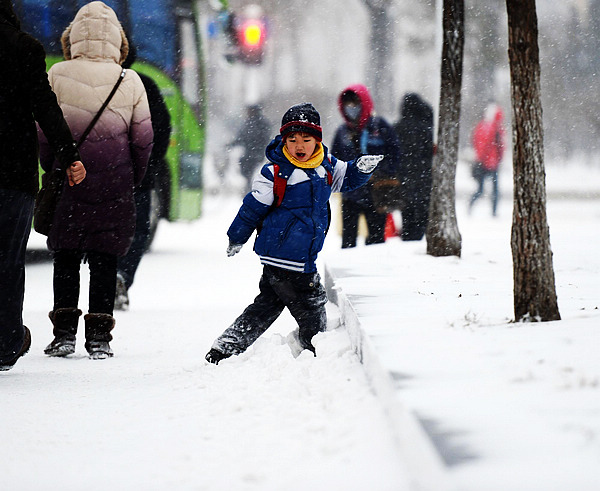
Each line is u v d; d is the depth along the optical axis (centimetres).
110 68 2314
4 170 1798
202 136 5431
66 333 2220
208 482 1096
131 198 2288
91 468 1191
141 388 1720
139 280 4234
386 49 12144
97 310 2220
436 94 4247
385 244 3731
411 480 998
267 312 1912
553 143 13550
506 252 3466
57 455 1258
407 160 4266
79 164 1912
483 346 1400
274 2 15125
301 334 1892
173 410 1489
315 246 1866
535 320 1659
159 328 2698
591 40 12988
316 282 1880
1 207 1797
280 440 1237
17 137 1822
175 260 5100
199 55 5459
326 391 1410
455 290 2206
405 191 4278
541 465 858
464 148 12838
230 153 10431
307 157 1852
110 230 2244
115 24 2372
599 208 8312
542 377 1185
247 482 1080
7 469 1198
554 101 13300
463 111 12862
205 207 9244
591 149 13500
